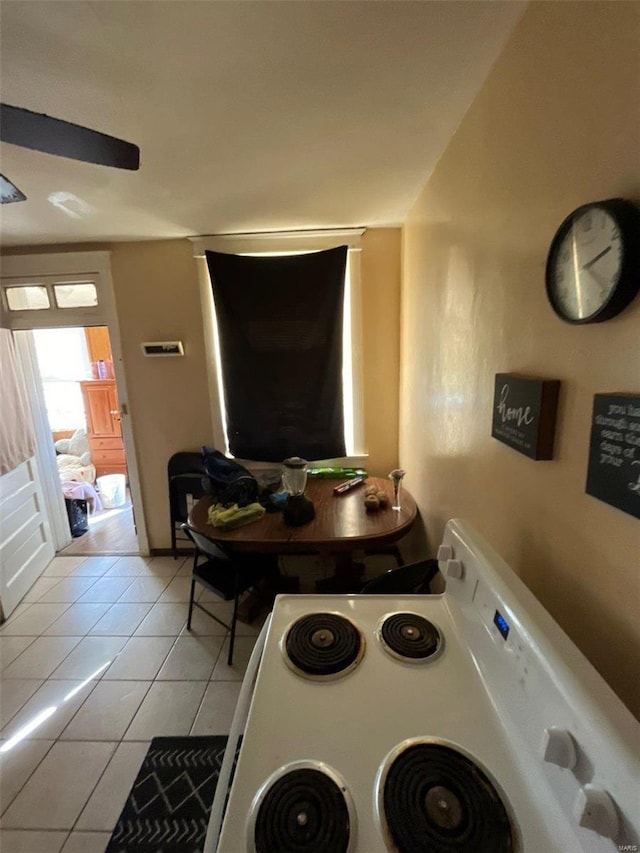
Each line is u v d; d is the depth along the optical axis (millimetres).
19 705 1873
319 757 731
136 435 3025
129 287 2801
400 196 2113
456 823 626
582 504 766
